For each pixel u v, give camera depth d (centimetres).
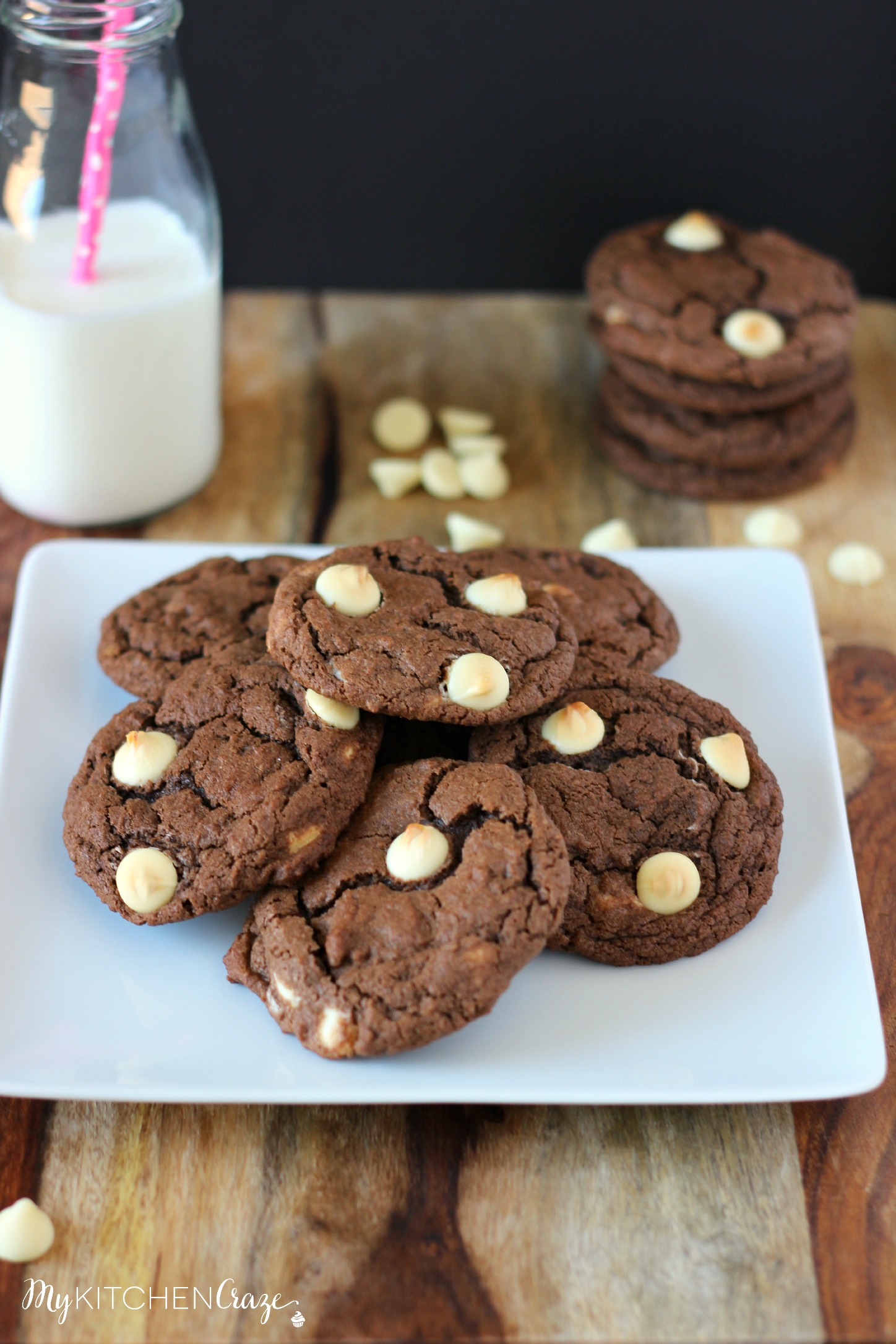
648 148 68
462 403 65
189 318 56
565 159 68
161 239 57
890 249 71
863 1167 45
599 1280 43
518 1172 44
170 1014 45
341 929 44
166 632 50
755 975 46
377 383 65
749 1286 43
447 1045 44
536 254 71
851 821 51
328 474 62
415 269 71
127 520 60
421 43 65
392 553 49
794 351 58
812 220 70
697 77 66
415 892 44
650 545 60
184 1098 43
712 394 58
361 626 46
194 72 66
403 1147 45
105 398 56
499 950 43
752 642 53
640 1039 44
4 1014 45
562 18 65
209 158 68
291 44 65
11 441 57
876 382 65
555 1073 44
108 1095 43
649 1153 45
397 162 69
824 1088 43
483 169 69
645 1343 42
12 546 59
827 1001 45
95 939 46
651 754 47
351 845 45
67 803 47
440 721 46
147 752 46
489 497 61
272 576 52
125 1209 44
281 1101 43
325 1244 43
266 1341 42
